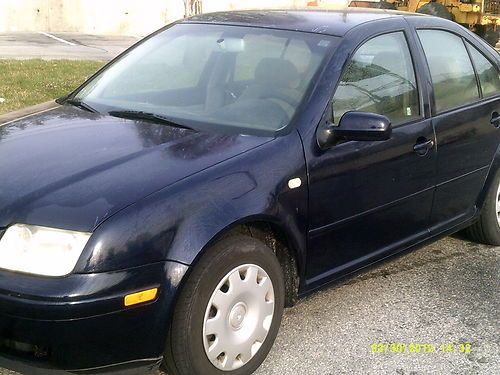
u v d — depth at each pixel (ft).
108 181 9.16
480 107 14.89
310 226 10.97
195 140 10.57
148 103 12.34
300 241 10.80
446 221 14.56
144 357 8.89
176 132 10.92
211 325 9.48
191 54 13.26
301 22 13.14
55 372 8.45
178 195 9.13
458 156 14.23
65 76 34.01
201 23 14.19
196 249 9.00
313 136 10.98
